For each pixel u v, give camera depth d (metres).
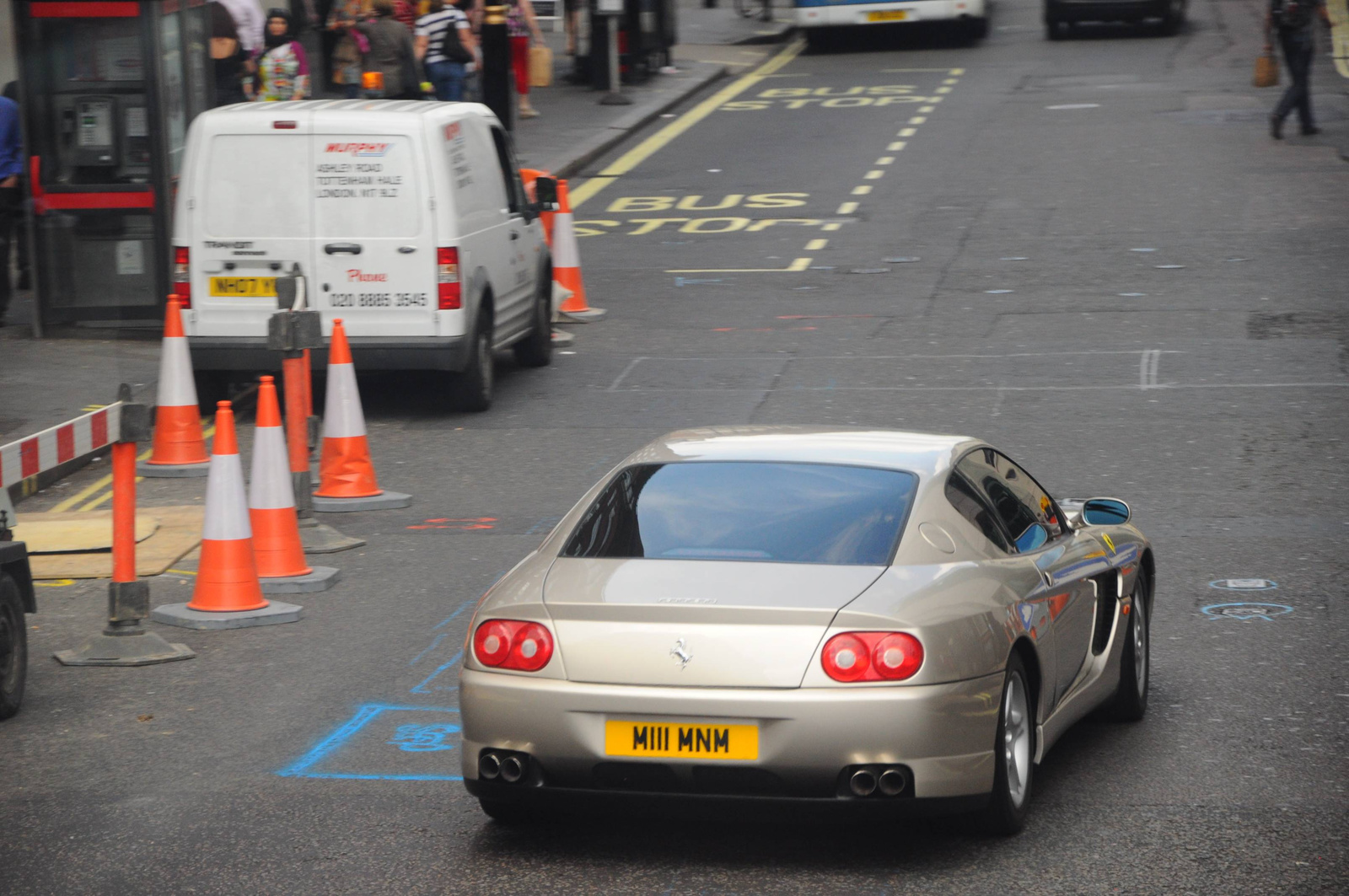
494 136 20.58
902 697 7.20
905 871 7.61
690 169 35.41
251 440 18.66
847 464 8.45
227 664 11.30
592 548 8.09
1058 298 23.64
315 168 18.30
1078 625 8.96
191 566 14.05
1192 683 10.57
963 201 30.67
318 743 9.67
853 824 8.22
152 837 8.23
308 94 27.03
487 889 7.50
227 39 26.62
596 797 7.48
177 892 7.52
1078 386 19.17
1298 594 12.41
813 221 29.89
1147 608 10.31
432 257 18.27
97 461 17.94
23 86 16.81
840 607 7.38
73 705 10.49
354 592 13.12
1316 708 9.97
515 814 8.24
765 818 7.35
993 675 7.61
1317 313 22.02
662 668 7.33
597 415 19.02
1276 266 24.66
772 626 7.31
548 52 40.62
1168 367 19.83
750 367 20.81
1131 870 7.55
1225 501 15.02
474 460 17.38
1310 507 14.74
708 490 8.33
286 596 13.02
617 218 31.02
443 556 14.10
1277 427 17.31
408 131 18.20
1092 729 9.76
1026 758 8.10
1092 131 36.56
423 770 9.20
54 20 17.50
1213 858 7.66
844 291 24.86
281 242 18.34
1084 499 15.12
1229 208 28.66
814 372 20.39
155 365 19.36
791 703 7.19
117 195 19.14
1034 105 40.34
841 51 52.38
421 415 19.48
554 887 7.52
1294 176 30.80
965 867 7.63
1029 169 33.25
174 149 20.31
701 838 8.10
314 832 8.27
